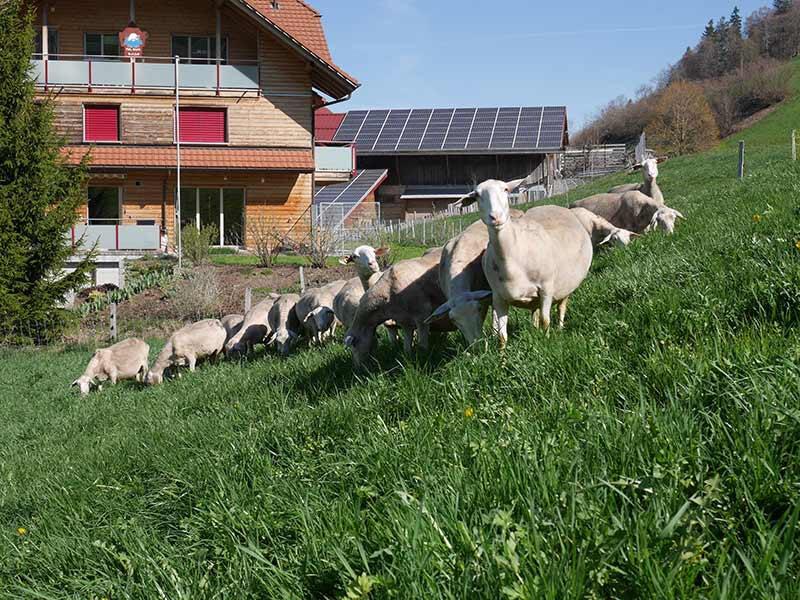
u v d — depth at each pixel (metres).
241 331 17.23
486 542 3.71
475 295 8.22
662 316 6.54
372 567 4.11
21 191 25.17
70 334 25.00
